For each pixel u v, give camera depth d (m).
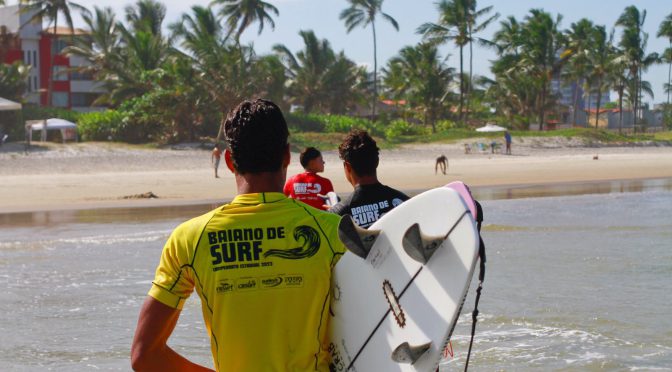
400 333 2.27
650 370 5.75
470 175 33.19
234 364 2.43
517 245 12.21
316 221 2.48
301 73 69.56
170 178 31.08
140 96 51.38
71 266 10.45
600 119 130.25
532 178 31.34
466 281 2.11
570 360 5.99
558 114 91.12
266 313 2.41
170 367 2.51
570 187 26.88
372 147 4.28
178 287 2.47
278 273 2.41
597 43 81.31
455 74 75.94
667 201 21.03
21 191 25.33
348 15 70.62
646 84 89.88
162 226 15.72
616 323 7.10
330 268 2.46
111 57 54.41
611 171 35.44
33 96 68.00
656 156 50.31
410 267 2.25
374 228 2.36
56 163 37.09
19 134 44.41
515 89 77.38
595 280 9.15
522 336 6.70
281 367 2.41
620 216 16.97
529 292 8.43
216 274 2.41
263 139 2.45
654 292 8.43
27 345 6.46
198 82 45.66
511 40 79.12
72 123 44.94
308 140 49.62
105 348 6.41
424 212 2.25
